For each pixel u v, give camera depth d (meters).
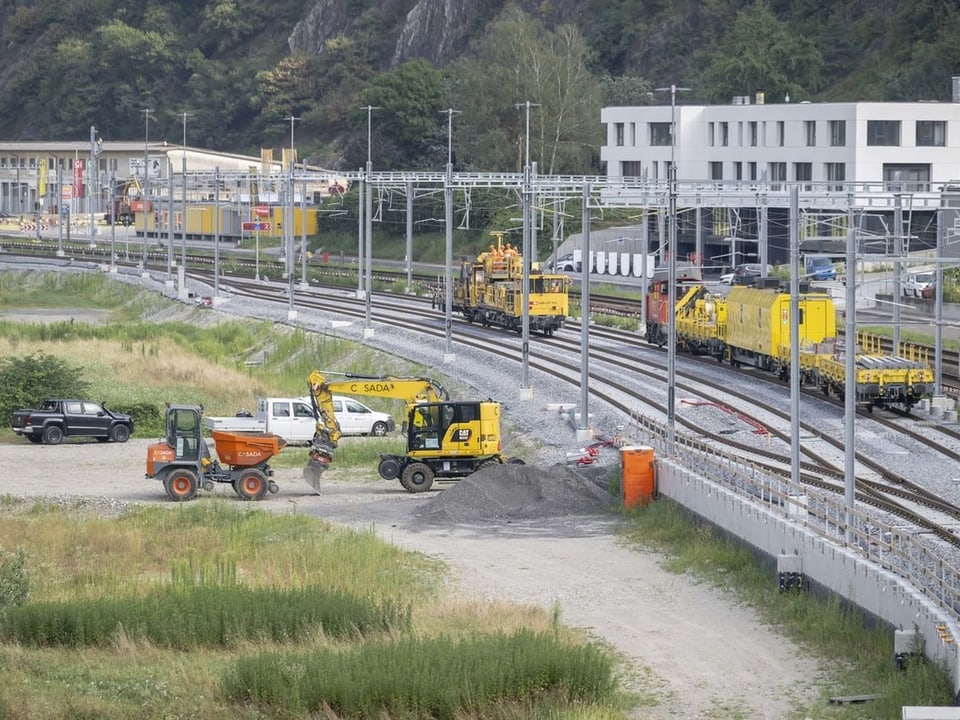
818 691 56.84
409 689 53.31
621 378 129.75
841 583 65.50
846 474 71.12
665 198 118.44
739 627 65.88
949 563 63.84
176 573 72.19
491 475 94.19
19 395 132.75
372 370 149.12
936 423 105.62
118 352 163.75
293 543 82.06
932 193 105.19
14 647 60.91
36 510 93.88
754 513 75.19
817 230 197.75
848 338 70.69
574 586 74.06
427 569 77.69
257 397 142.12
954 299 179.25
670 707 55.72
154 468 98.44
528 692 54.66
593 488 94.19
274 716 52.53
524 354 122.44
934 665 55.31
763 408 113.25
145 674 57.12
